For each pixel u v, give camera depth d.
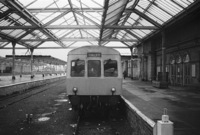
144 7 16.45
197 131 4.75
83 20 21.88
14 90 15.20
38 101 12.20
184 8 12.59
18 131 6.26
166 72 18.83
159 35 20.33
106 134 5.95
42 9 16.55
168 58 19.48
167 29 17.23
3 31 19.67
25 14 14.97
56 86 23.73
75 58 8.09
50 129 6.44
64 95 15.14
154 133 3.62
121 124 7.10
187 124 5.39
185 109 7.57
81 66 8.02
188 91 13.88
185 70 16.08
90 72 7.95
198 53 13.88
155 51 23.27
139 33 23.55
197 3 11.32
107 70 8.01
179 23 15.10
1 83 18.20
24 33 22.75
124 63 41.34
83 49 8.17
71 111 9.28
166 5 13.93
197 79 14.10
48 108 9.99
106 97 7.96
